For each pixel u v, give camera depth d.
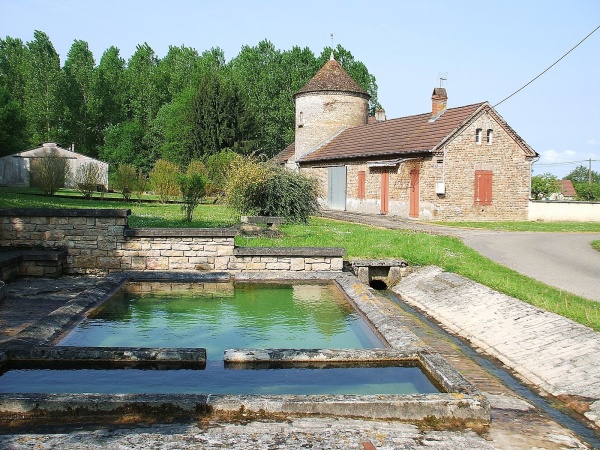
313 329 8.66
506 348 8.42
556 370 7.26
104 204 30.88
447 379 6.02
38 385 6.07
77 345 7.45
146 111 74.81
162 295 10.91
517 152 31.89
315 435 4.87
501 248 18.03
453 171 30.42
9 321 8.38
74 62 78.00
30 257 12.34
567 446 5.08
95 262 13.05
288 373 6.59
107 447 4.51
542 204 32.44
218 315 9.44
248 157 25.23
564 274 13.35
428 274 13.91
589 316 8.80
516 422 5.58
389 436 4.94
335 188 39.75
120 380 6.29
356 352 6.88
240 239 17.44
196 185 23.80
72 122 69.88
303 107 44.44
